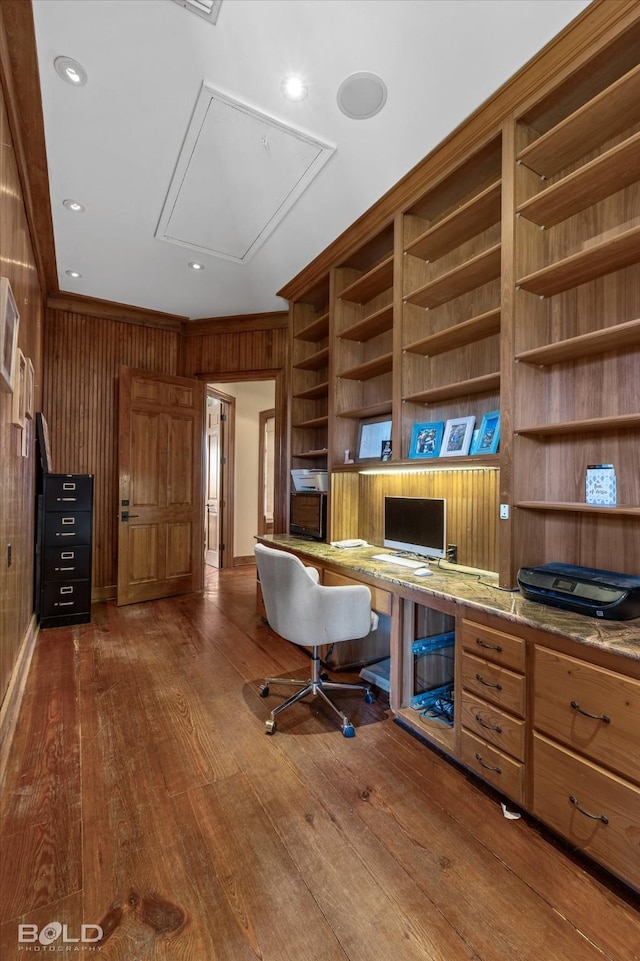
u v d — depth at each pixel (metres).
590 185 1.76
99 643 3.21
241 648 3.15
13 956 1.10
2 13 1.57
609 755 1.27
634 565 1.72
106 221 2.92
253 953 1.11
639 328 1.55
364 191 2.57
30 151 2.28
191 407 4.72
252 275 3.69
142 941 1.14
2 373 1.57
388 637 2.97
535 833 1.50
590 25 1.59
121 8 1.56
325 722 2.19
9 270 1.95
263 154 2.28
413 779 1.77
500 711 1.62
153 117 2.06
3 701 1.92
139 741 2.01
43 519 3.48
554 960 1.10
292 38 1.66
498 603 1.71
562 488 1.97
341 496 3.31
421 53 1.71
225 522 6.19
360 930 1.17
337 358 3.30
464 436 2.33
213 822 1.54
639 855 1.19
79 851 1.42
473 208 2.19
